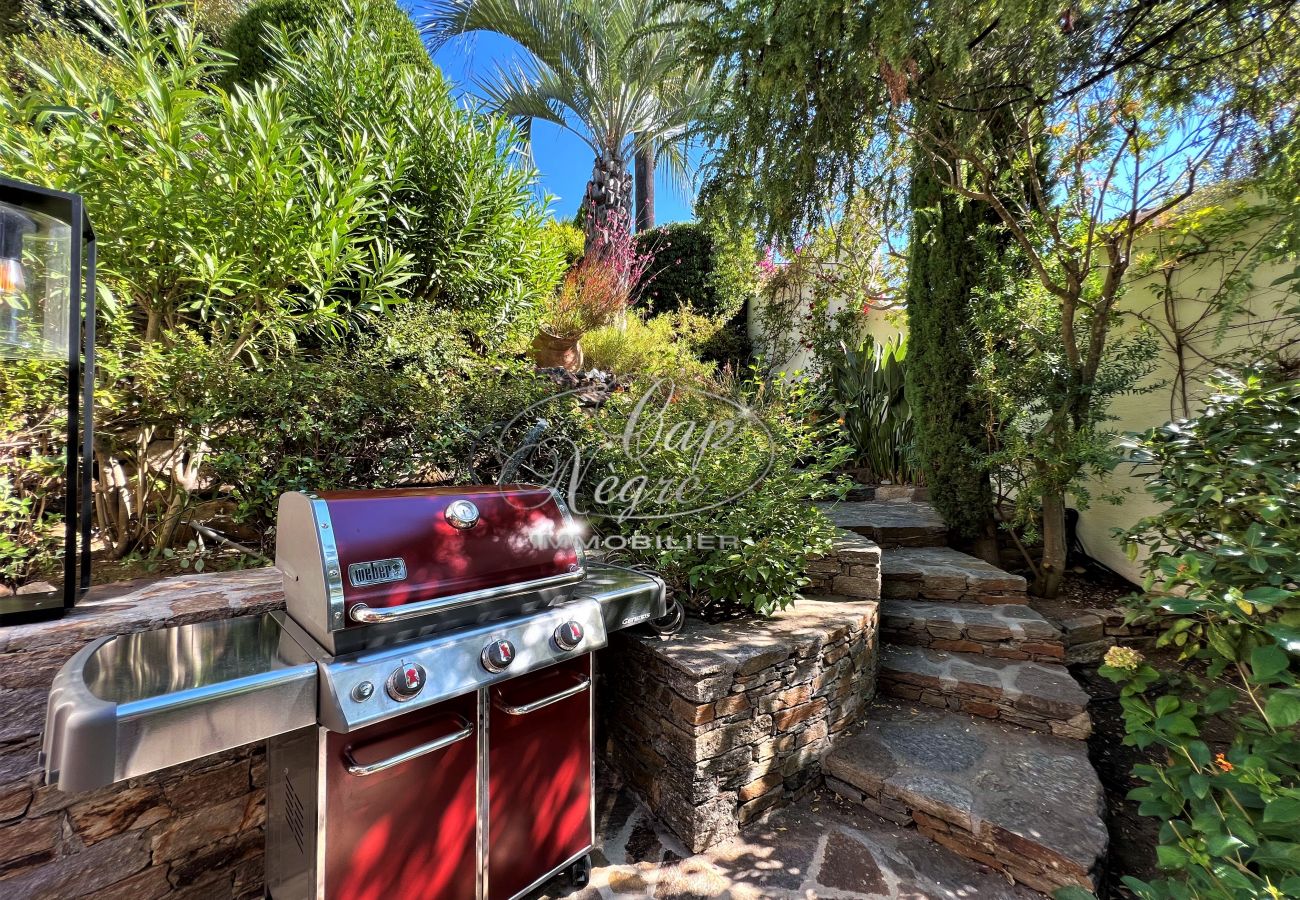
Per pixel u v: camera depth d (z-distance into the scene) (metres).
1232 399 2.06
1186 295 3.38
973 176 3.32
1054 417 3.27
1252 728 1.61
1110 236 3.13
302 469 2.36
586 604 1.80
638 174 10.43
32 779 1.37
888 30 1.74
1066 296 3.19
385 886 1.36
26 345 1.62
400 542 1.43
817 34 1.87
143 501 2.30
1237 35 2.02
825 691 2.44
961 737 2.47
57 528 1.97
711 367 5.29
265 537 2.44
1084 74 2.26
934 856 1.96
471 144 4.25
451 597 1.45
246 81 4.91
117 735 0.98
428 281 4.20
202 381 2.24
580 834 1.83
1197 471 1.94
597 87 6.44
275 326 2.68
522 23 6.09
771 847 2.03
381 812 1.35
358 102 3.98
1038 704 2.49
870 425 5.52
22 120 2.28
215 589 1.85
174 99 2.43
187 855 1.63
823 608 2.82
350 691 1.24
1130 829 2.08
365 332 3.35
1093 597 3.58
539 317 4.89
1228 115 2.26
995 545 3.96
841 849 2.01
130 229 2.33
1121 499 3.30
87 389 1.69
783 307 7.05
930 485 4.16
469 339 4.15
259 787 1.77
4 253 1.56
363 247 3.77
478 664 1.46
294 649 1.35
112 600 1.69
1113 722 2.69
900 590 3.47
